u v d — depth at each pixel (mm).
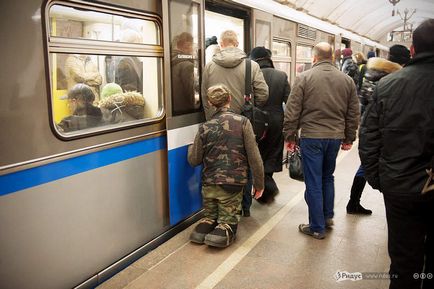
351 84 3434
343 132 3469
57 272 2436
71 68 2570
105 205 2768
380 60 3672
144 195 3178
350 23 14461
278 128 4309
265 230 3721
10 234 2133
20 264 2201
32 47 2172
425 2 16844
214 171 3340
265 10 5293
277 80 4234
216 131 3305
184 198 3670
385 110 2143
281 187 5113
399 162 2084
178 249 3326
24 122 2154
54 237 2391
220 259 3145
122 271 2947
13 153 2111
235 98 3709
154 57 3197
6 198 2092
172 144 3398
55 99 2443
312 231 3545
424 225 2115
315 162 3428
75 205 2518
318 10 9375
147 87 3256
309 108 3398
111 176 2803
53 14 2363
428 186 1985
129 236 3041
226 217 3387
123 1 2795
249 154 3334
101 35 2715
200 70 3818
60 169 2391
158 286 2746
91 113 2713
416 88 2031
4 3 2021
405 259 2141
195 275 2895
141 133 3088
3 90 2041
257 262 3092
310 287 2727
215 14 4570
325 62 3408
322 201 3512
